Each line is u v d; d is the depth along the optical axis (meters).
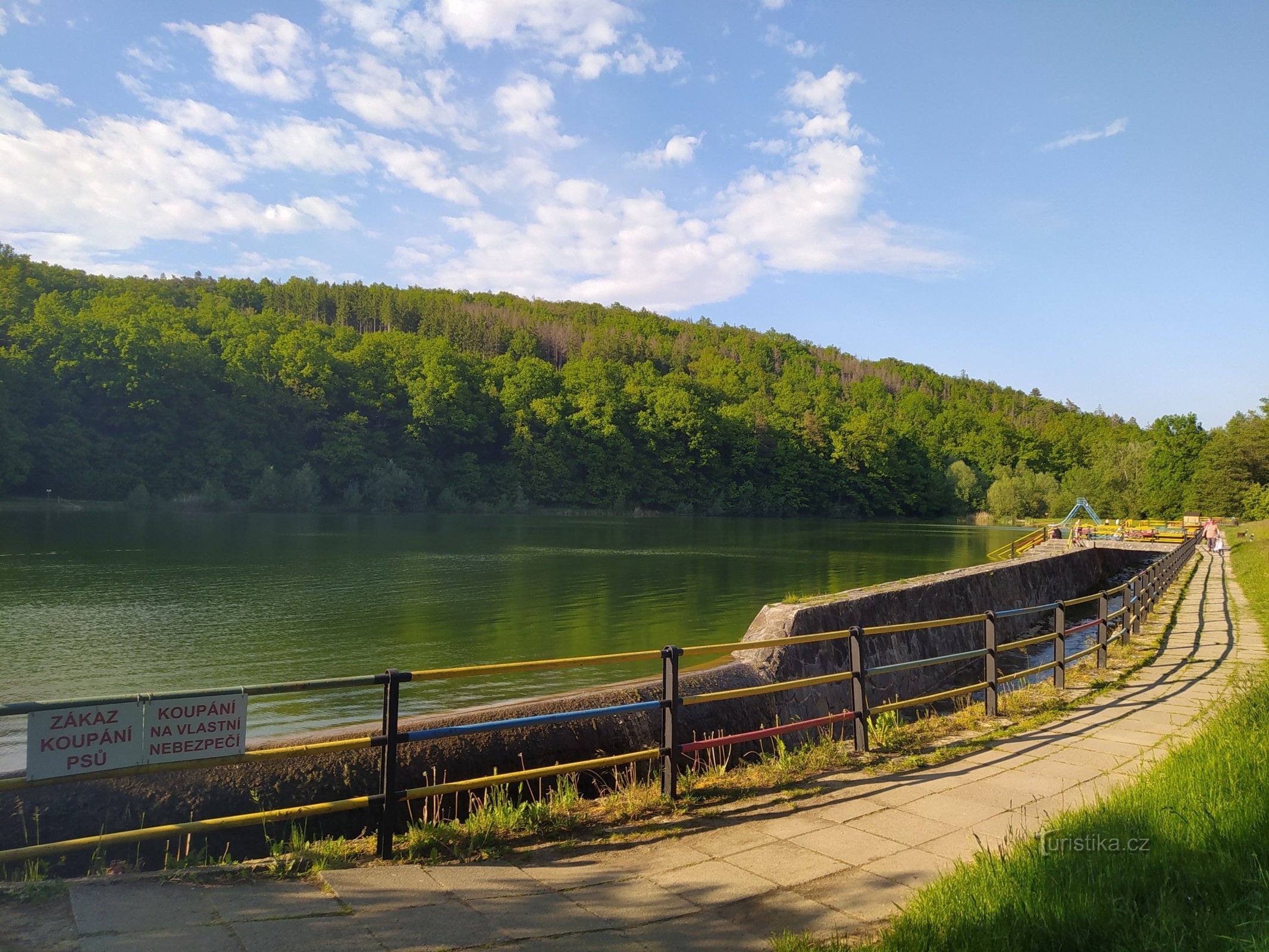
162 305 98.69
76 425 69.00
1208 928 3.36
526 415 103.75
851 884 4.63
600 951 3.72
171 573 31.98
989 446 144.00
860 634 7.62
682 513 110.50
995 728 8.62
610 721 8.54
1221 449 82.75
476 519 82.38
